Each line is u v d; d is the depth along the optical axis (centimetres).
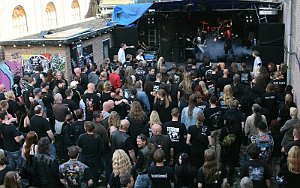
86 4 3453
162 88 1059
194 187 742
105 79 1249
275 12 1917
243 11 2167
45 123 958
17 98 1286
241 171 722
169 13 2292
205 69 1377
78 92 1186
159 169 714
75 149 764
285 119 989
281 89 1167
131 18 2161
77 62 1767
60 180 782
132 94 1088
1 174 741
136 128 937
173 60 2347
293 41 1451
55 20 3177
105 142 909
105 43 2055
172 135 880
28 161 856
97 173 869
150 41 2369
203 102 1023
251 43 2230
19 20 2825
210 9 2109
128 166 732
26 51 1758
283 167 711
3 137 955
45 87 1148
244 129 956
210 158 709
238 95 1137
